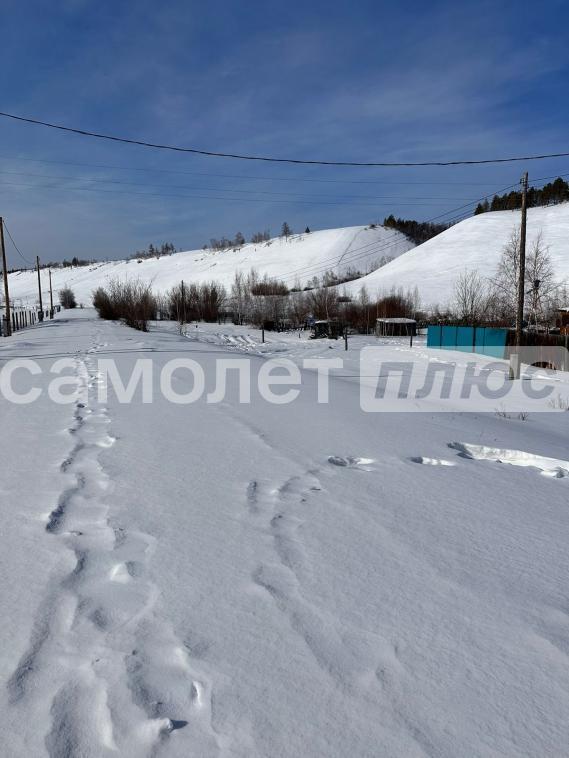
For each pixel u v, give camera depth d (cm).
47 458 534
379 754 182
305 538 357
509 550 349
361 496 444
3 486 449
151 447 584
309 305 6544
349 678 219
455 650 240
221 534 360
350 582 299
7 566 310
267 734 189
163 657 229
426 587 296
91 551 330
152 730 190
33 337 2884
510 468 565
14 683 212
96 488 448
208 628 252
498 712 203
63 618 258
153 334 3406
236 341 4016
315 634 249
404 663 229
